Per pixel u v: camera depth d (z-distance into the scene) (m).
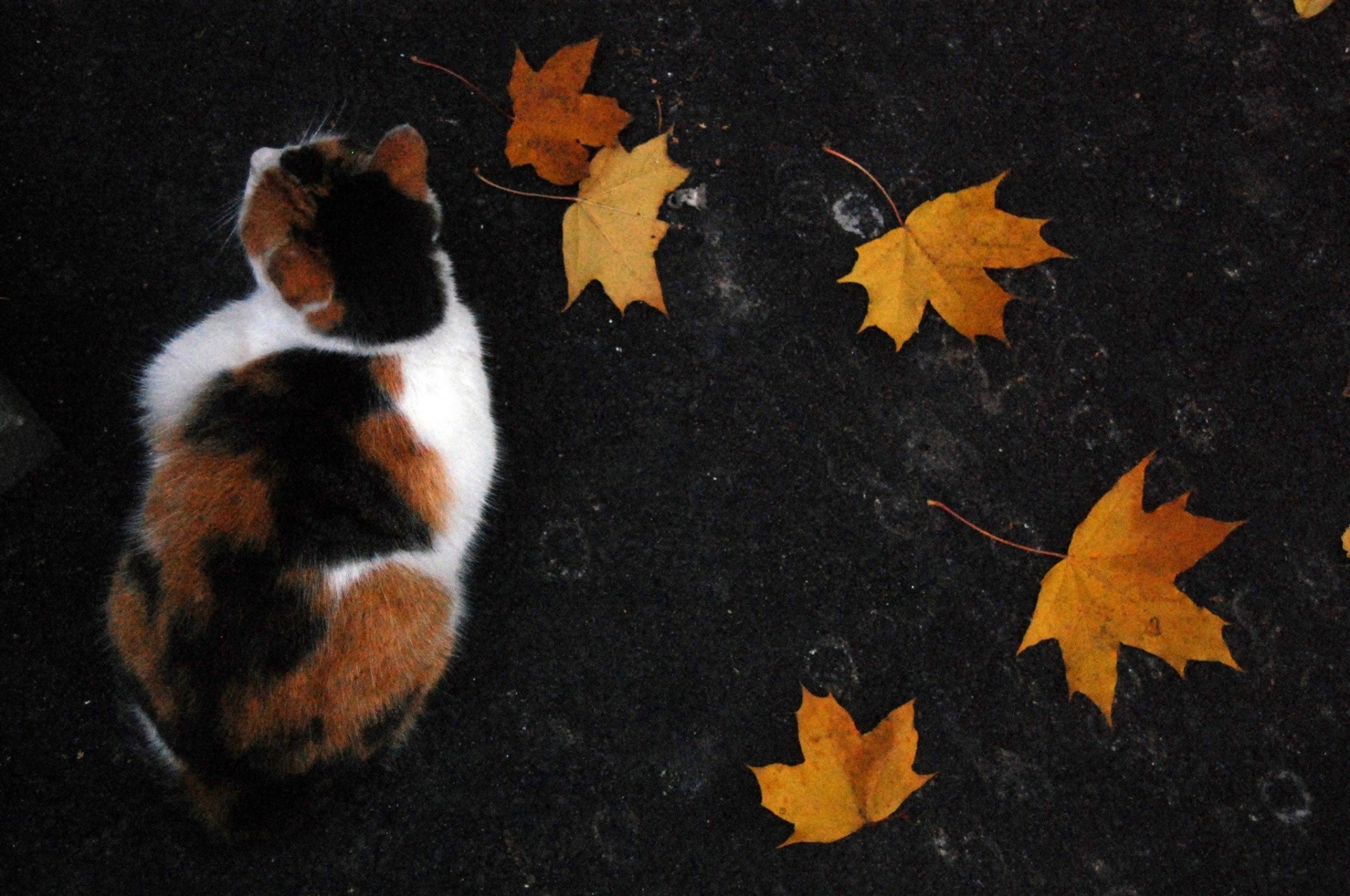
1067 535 1.76
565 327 1.76
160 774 1.69
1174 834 1.74
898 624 1.75
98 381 1.74
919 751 1.74
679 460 1.75
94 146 1.75
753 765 1.74
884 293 1.74
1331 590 1.76
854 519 1.76
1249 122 1.80
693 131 1.77
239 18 1.76
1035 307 1.77
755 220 1.77
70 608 1.72
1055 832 1.74
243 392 1.62
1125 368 1.78
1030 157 1.79
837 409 1.76
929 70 1.79
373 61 1.76
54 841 1.70
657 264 1.76
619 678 1.74
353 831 1.72
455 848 1.72
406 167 1.63
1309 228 1.79
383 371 1.64
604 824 1.73
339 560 1.61
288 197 1.61
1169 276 1.78
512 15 1.77
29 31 1.75
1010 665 1.75
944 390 1.77
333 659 1.61
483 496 1.70
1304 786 1.75
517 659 1.73
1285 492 1.77
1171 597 1.71
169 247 1.75
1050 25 1.80
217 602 1.59
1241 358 1.78
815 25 1.79
